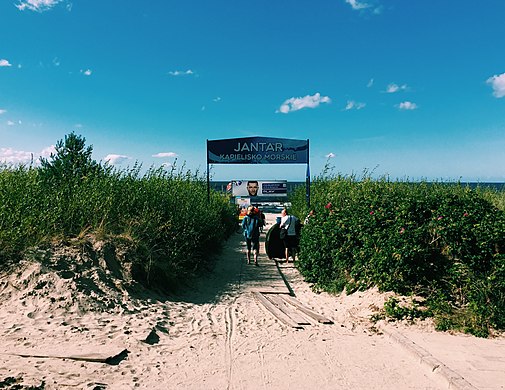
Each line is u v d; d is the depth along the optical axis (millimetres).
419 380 4730
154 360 5168
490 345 5582
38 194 8930
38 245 7477
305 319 7051
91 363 4832
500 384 4391
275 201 25922
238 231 25484
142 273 8133
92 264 7574
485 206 8391
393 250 7379
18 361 4656
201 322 6910
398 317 6676
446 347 5500
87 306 6496
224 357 5391
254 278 10547
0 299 6320
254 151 16500
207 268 11422
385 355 5492
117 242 8430
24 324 5746
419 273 7371
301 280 10477
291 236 12758
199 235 11406
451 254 7520
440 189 10836
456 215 7723
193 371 4918
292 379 4746
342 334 6355
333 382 4676
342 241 9000
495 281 6684
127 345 5465
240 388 4504
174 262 9367
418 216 8266
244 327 6711
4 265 6973
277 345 5871
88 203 8984
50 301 6367
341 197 11336
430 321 6496
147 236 9266
